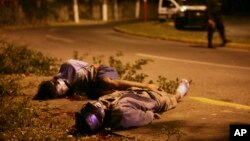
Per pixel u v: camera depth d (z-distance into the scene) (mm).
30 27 31469
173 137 5957
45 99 8086
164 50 16375
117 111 6262
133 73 9906
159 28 25359
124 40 20297
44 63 11133
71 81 8125
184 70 11922
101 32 25031
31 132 6219
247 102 8414
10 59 10945
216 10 17172
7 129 6297
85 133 6211
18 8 34062
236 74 11281
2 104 7184
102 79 7734
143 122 6449
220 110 7348
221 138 5852
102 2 41094
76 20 38594
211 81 10414
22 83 9367
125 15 43094
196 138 5883
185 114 7047
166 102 7121
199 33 21938
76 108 7488
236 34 21203
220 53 15453
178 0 29266
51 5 37906
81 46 17828
